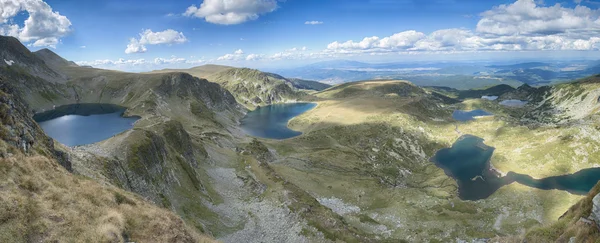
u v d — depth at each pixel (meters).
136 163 83.81
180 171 104.75
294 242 87.50
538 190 161.25
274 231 91.56
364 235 102.81
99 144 89.56
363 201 139.88
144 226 41.25
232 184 123.12
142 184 80.19
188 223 77.88
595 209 49.22
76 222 33.00
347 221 116.50
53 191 36.16
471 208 140.00
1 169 33.88
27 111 58.62
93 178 60.06
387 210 131.75
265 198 110.44
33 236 28.98
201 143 162.38
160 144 105.19
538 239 59.03
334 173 174.38
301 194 115.38
